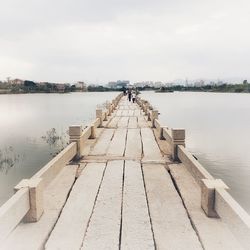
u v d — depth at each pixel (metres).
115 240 3.47
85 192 5.05
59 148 17.56
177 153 7.01
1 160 14.67
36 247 3.29
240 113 48.84
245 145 20.59
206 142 21.77
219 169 14.50
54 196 4.84
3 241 3.16
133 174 6.08
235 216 3.13
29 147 18.00
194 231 3.69
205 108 61.50
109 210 4.30
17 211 3.39
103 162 7.06
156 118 12.95
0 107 64.94
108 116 17.19
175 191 5.12
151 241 3.45
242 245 2.98
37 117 38.47
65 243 3.41
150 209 4.37
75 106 64.88
